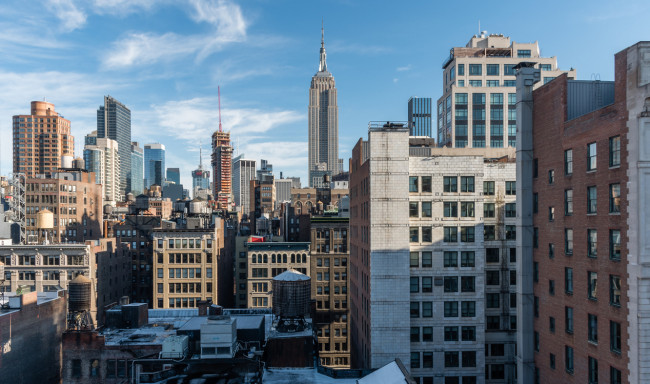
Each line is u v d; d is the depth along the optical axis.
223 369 49.19
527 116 43.94
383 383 42.50
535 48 115.88
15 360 57.53
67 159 141.12
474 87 110.12
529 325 43.81
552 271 40.31
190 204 115.12
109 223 149.00
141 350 56.47
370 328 56.50
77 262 94.94
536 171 43.41
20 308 59.00
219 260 105.06
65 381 56.28
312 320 69.94
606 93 39.09
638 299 28.92
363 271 64.19
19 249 94.44
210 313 64.88
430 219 56.25
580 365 35.94
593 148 34.44
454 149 67.75
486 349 59.06
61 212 129.00
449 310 56.31
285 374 50.44
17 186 129.50
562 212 38.59
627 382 30.22
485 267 59.25
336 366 102.81
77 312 63.72
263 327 61.28
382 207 55.03
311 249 104.81
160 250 100.06
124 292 116.12
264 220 140.62
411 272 56.00
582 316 35.62
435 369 55.97
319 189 179.88
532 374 43.66
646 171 28.84
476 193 56.62
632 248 29.47
